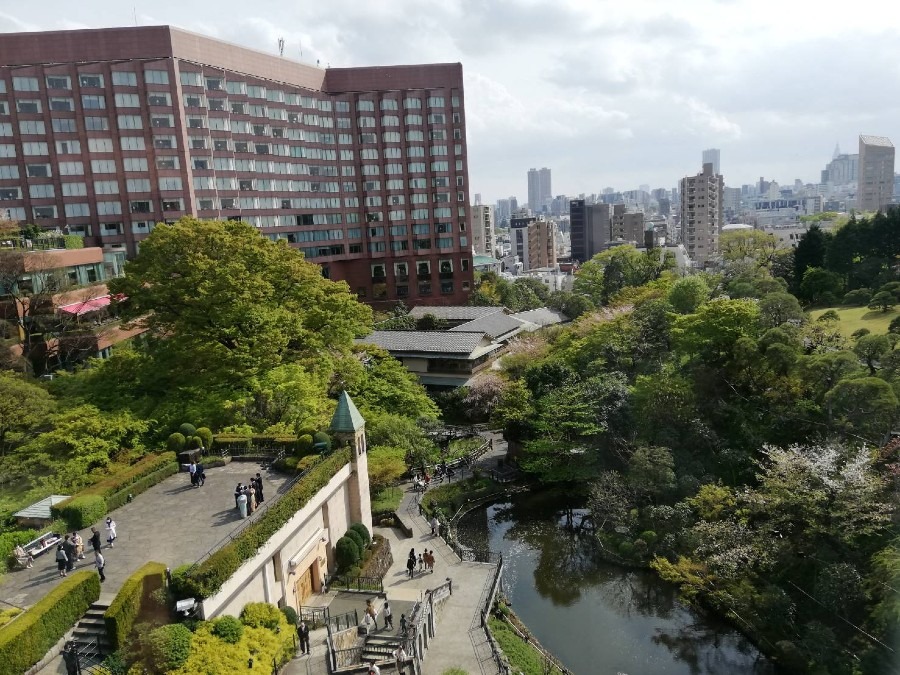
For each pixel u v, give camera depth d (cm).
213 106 10369
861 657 3058
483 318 9050
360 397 5575
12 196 9331
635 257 11262
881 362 4691
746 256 11106
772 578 3791
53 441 3706
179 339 4650
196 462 3809
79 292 5622
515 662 3272
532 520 5316
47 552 2934
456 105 12706
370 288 12950
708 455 4969
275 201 11431
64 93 9338
